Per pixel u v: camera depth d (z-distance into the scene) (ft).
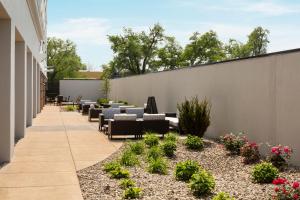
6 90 28.86
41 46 92.17
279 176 23.88
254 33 189.16
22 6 37.63
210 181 20.98
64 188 21.74
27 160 29.84
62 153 33.09
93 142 39.86
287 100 29.01
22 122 42.45
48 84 146.72
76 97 143.54
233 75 38.50
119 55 191.52
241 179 24.32
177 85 56.95
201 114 40.60
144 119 42.88
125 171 24.63
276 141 30.50
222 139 35.35
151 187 22.08
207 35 193.06
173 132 46.19
